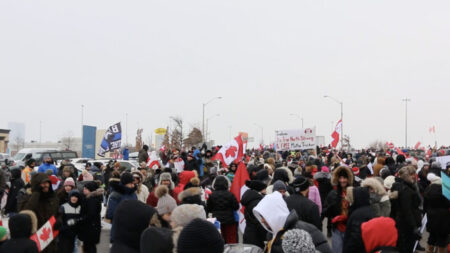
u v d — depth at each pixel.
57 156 33.84
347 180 7.16
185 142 70.06
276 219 4.52
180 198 7.70
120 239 4.93
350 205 6.29
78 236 7.95
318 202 9.45
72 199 7.80
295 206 6.09
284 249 3.59
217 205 8.38
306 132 24.33
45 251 6.97
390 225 4.46
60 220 7.20
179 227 4.29
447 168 11.73
